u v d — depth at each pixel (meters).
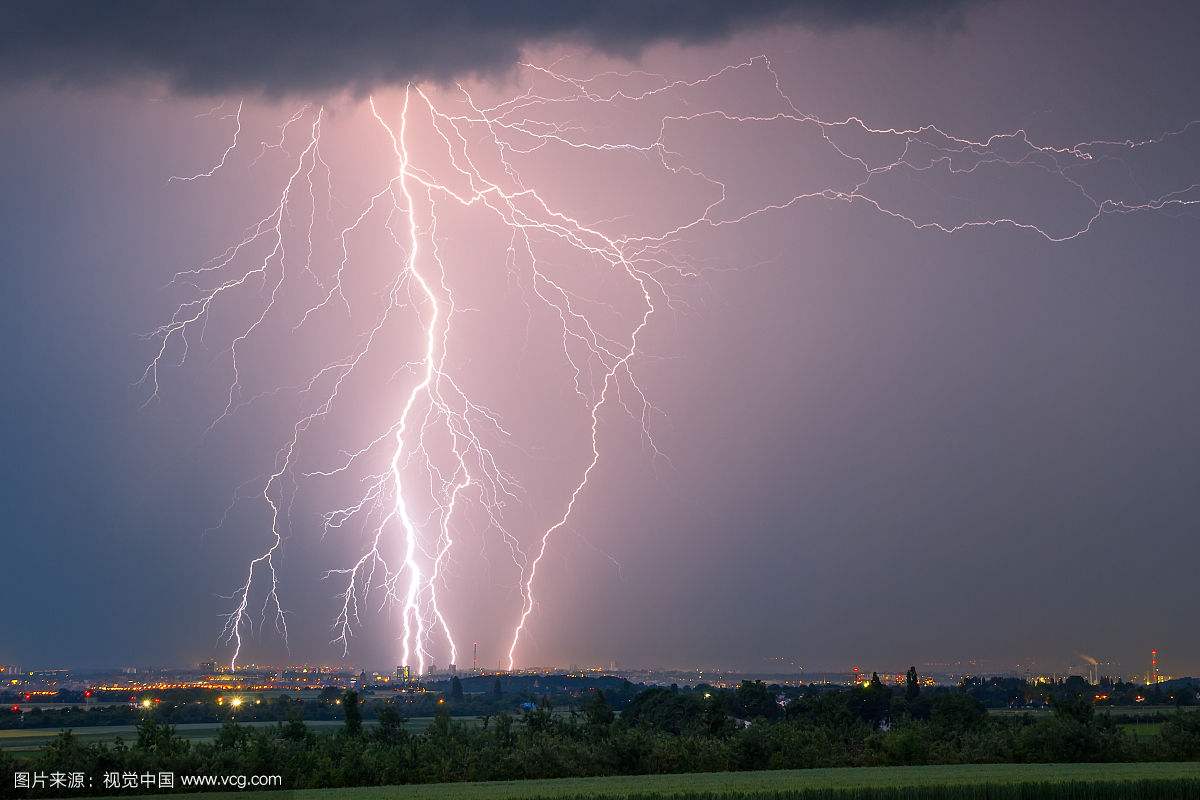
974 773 49.31
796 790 40.31
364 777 51.53
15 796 45.44
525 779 53.03
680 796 39.97
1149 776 45.59
